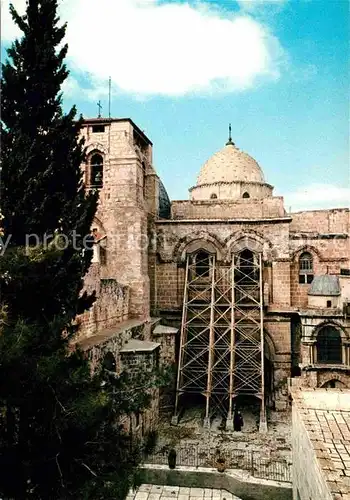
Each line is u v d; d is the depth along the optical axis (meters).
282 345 34.47
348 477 9.67
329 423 13.15
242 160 46.19
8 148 15.43
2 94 15.77
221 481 19.83
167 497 19.11
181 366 32.06
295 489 15.20
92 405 11.30
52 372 11.02
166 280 37.00
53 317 13.96
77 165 17.00
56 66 16.30
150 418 27.58
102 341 22.88
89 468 11.59
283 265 35.59
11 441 11.77
